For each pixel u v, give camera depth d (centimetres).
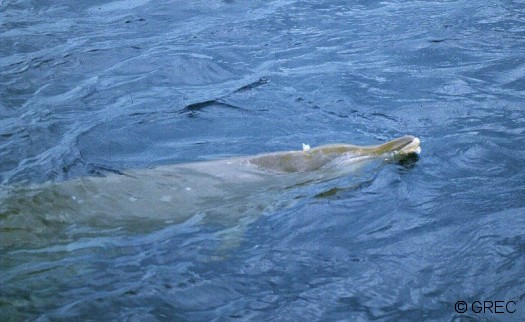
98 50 1727
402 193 1109
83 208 1045
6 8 1995
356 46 1734
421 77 1562
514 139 1283
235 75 1600
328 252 978
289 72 1605
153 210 1059
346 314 857
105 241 986
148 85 1552
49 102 1475
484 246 979
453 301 875
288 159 1182
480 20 1861
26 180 1154
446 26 1828
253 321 845
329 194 1112
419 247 982
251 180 1143
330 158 1185
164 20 1923
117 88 1540
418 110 1417
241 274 930
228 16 1942
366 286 905
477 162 1201
